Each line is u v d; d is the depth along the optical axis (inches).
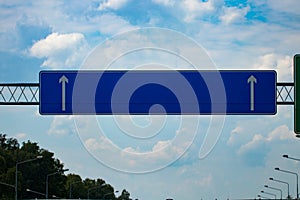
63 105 1585.9
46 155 6574.8
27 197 6279.5
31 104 1621.6
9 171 5664.4
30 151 6688.0
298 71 1560.0
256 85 1576.0
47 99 1590.8
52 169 6579.7
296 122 1562.5
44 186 6466.5
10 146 7007.9
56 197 6407.5
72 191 7185.0
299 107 1561.3
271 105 1573.6
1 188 5605.3
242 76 1573.6
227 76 1571.1
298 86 1561.3
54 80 1588.3
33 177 6392.7
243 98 1572.3
